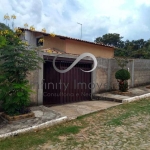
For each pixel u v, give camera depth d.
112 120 5.92
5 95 5.51
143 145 4.05
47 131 5.02
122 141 4.29
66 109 7.36
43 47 13.33
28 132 4.87
